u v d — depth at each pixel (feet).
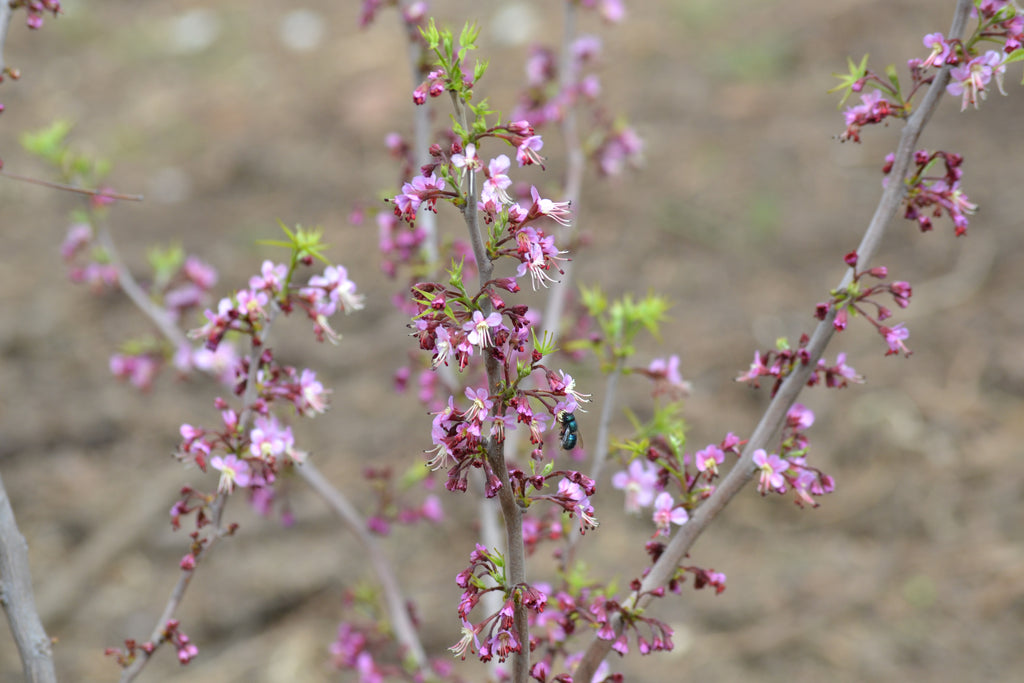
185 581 8.21
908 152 7.27
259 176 35.70
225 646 20.07
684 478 7.57
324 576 21.25
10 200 35.35
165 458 24.57
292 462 8.16
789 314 27.73
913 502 22.21
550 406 6.07
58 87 42.88
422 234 11.58
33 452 24.77
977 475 22.63
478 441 5.92
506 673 10.04
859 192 32.63
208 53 45.62
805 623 19.75
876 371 25.72
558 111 13.56
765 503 22.77
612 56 41.68
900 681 18.39
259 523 22.71
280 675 19.24
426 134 11.74
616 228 31.65
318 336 7.95
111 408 26.12
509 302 25.22
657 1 46.29
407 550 21.85
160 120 40.01
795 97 37.76
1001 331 26.32
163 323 13.33
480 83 38.37
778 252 30.35
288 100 40.73
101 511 23.02
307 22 47.80
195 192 35.17
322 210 33.55
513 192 13.65
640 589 7.50
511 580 6.37
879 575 20.67
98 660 19.47
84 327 29.07
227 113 40.14
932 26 39.50
